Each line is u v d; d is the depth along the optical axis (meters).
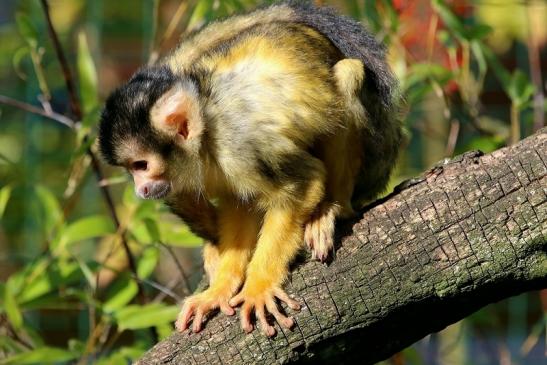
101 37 16.97
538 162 8.96
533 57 15.41
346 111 10.45
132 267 13.45
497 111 16.92
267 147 10.16
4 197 14.23
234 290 10.08
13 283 13.38
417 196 9.25
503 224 8.89
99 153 11.23
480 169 9.15
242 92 10.38
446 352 15.61
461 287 8.95
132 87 11.02
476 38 14.02
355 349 9.25
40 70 14.08
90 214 16.38
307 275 9.36
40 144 16.27
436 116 16.38
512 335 16.02
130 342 15.47
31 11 16.25
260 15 11.69
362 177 11.17
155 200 11.70
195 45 11.43
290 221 10.02
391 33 13.95
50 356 12.66
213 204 11.16
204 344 9.35
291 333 9.15
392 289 9.02
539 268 8.88
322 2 13.77
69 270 13.25
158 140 10.70
